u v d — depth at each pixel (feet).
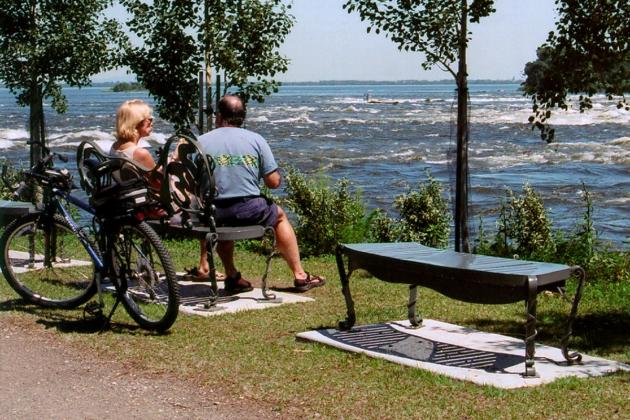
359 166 122.83
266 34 43.34
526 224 39.01
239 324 23.94
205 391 17.90
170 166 24.09
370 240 41.19
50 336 22.35
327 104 453.99
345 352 21.08
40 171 25.99
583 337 23.40
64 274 26.50
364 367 19.74
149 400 17.34
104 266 23.48
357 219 40.16
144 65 44.21
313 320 24.64
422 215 41.37
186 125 44.88
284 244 28.71
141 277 23.18
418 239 40.57
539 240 38.52
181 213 25.05
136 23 43.88
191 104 44.57
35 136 47.70
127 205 23.03
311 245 38.88
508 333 23.82
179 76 44.24
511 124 225.35
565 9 29.45
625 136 177.78
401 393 17.84
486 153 141.38
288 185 40.01
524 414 16.52
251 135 26.68
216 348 21.24
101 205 23.27
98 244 23.80
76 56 45.68
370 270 22.06
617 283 32.17
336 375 19.10
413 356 20.65
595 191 90.12
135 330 23.06
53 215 26.20
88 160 24.49
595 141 166.09
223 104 26.89
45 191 28.58
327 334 22.61
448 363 20.08
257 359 20.29
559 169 115.44
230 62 42.34
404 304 27.32
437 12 34.94
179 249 38.29
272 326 23.76
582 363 20.26
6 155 132.67
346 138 185.88
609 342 22.90
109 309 25.34
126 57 44.47
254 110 354.95
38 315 24.68
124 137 26.63
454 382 18.66
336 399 17.40
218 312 25.26
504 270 18.94
